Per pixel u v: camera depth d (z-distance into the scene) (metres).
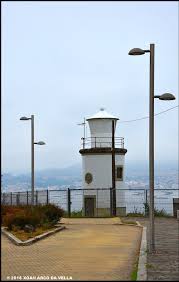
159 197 40.72
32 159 31.52
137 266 13.76
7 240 21.28
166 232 25.09
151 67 17.81
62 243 20.22
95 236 23.44
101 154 44.25
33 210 27.59
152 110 17.83
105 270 13.22
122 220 35.19
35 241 20.67
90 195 43.50
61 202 41.38
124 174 45.06
